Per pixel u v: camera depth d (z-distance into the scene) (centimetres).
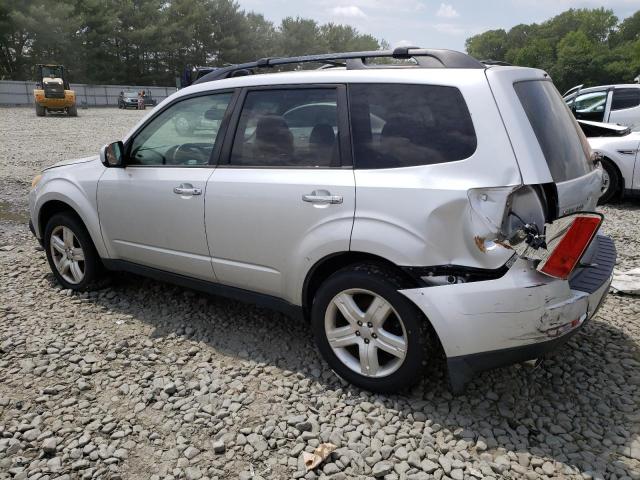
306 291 332
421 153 292
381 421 292
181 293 468
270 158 343
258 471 260
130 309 437
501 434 284
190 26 6694
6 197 862
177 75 6781
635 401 313
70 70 5806
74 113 3269
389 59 347
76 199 438
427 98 296
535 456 269
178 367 350
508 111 277
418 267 283
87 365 351
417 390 321
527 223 270
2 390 323
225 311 434
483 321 271
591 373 341
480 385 327
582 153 324
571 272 268
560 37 11669
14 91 4638
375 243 292
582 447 275
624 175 812
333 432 284
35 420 294
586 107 1126
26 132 2045
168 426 292
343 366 322
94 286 468
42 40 5375
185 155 386
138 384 329
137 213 404
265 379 336
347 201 303
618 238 648
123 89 5697
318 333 328
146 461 267
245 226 346
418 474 256
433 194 279
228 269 364
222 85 373
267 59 379
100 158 411
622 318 421
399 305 291
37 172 1093
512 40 12188
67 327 404
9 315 422
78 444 276
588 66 8562
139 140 412
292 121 337
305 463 263
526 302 268
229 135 362
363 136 311
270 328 405
